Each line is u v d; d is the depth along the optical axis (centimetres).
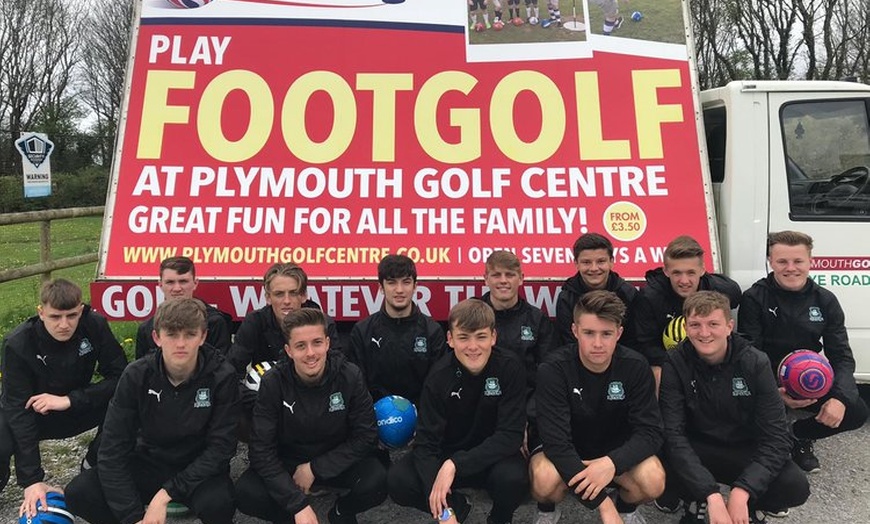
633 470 304
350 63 415
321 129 406
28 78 4100
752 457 305
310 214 394
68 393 349
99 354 360
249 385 358
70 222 2531
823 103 405
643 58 413
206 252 388
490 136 404
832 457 402
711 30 2738
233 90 411
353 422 316
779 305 370
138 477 317
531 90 409
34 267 684
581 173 397
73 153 3872
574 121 404
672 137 401
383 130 405
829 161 407
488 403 313
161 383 300
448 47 416
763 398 304
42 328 338
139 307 386
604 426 317
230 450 310
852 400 348
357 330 365
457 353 304
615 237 388
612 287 366
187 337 290
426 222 392
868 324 404
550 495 307
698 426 317
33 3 4044
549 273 384
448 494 315
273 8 422
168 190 396
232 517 309
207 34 418
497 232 390
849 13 2630
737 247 405
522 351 359
